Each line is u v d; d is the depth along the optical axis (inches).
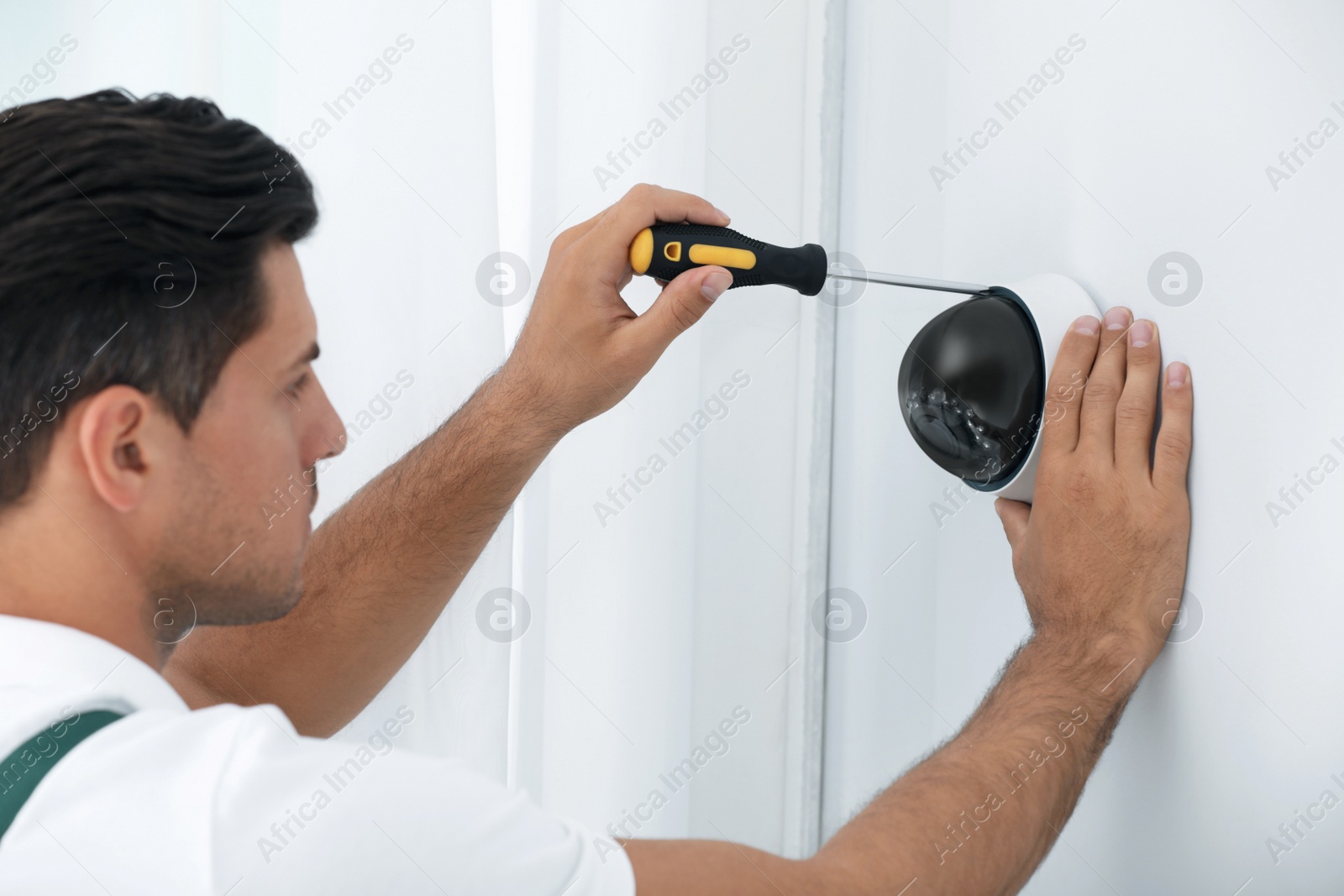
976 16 28.5
